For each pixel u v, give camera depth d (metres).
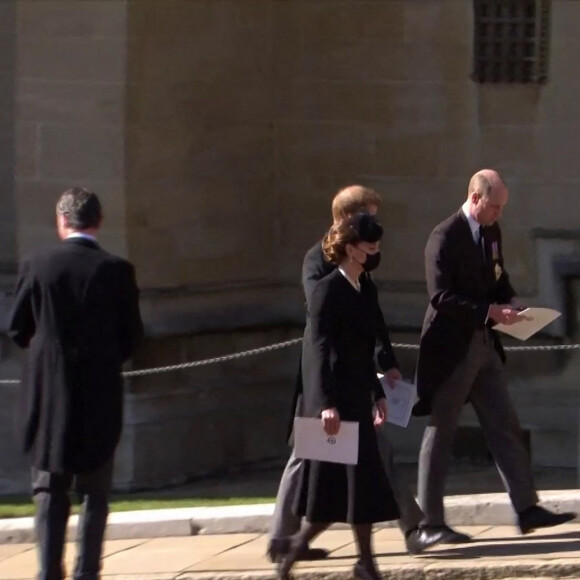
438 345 24.11
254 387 37.00
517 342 35.78
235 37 36.25
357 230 21.09
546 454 35.66
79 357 20.86
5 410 35.00
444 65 36.09
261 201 37.28
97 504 21.31
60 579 21.19
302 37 37.00
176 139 35.03
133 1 33.75
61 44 34.12
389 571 23.17
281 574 22.42
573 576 23.03
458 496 27.31
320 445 21.05
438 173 36.31
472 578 23.11
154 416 34.62
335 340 21.19
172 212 35.06
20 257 34.78
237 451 36.62
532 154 35.81
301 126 37.19
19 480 35.00
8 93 35.47
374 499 21.11
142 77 34.16
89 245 21.31
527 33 35.72
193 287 35.66
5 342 35.38
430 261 24.06
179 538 26.58
